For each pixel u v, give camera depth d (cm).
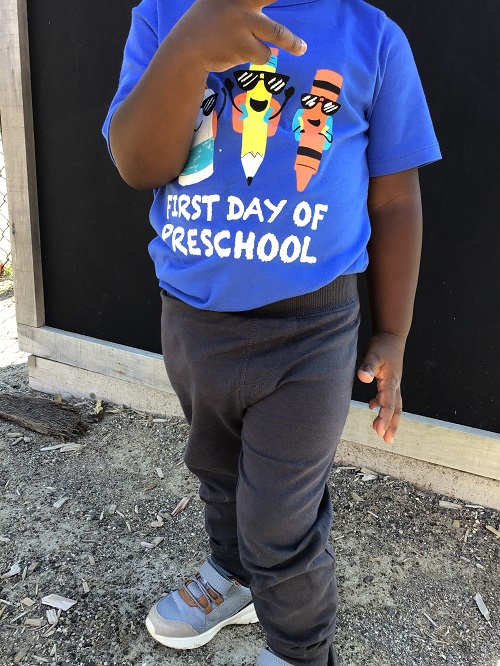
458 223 193
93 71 235
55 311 278
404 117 120
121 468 232
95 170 246
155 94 102
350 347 117
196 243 111
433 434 211
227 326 111
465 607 171
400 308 129
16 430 256
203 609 157
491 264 192
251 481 117
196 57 96
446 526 202
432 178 193
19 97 246
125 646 158
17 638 159
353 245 113
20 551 189
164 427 258
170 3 116
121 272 255
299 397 111
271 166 106
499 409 202
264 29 90
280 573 118
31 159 256
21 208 263
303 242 107
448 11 179
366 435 224
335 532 199
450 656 156
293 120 107
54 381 287
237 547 155
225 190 108
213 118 109
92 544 193
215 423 128
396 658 155
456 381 206
